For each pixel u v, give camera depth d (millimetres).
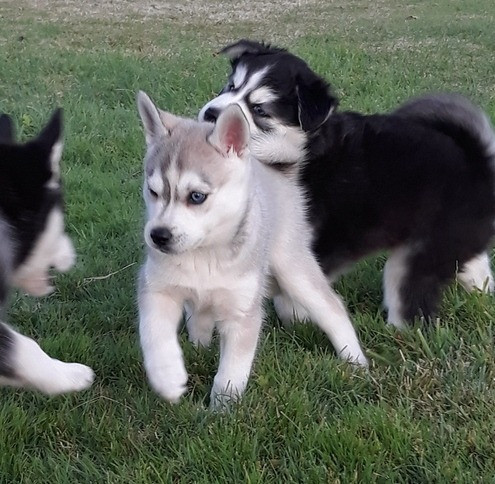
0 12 5496
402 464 1465
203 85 3197
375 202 1793
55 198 1579
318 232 1786
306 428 1515
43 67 3523
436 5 5840
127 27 4930
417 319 1783
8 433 1512
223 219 1541
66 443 1516
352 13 5609
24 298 1842
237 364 1576
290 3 6281
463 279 1856
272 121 1856
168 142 1561
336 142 1803
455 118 1831
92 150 2471
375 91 3158
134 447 1500
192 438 1501
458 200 1794
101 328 1771
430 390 1604
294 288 1692
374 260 1956
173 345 1550
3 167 1526
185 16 5559
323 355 1688
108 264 1953
